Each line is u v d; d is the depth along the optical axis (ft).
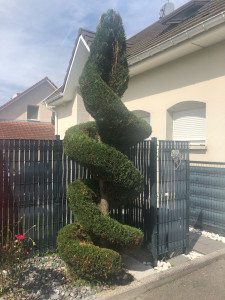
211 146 19.88
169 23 27.09
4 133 48.62
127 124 10.33
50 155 12.89
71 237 10.58
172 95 23.54
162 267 12.04
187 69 22.03
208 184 17.57
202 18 20.03
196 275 11.73
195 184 18.48
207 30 18.16
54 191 13.00
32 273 10.72
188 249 13.70
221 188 16.72
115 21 11.07
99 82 10.24
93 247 10.07
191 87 21.66
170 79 23.73
